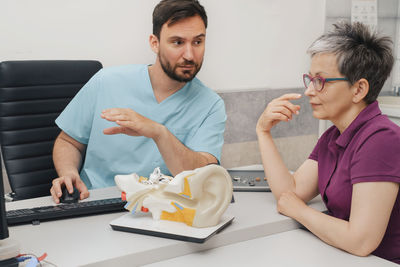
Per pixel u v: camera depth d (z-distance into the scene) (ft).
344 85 4.05
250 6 8.11
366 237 3.66
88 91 5.92
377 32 4.08
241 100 8.29
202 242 3.49
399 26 9.67
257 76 8.41
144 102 5.85
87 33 6.86
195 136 5.82
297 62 8.82
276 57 8.57
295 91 8.87
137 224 3.80
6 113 5.68
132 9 7.12
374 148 3.82
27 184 5.83
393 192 3.76
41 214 4.03
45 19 6.54
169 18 5.09
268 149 4.86
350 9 9.17
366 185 3.78
